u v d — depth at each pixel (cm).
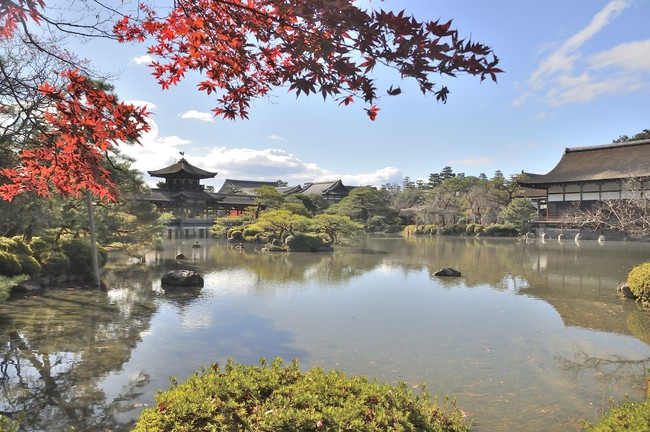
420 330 1155
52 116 362
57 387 762
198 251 3750
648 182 4297
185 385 386
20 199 1328
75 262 1988
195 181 6650
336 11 237
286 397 363
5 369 848
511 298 1612
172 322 1234
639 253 3262
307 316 1320
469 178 7944
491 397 714
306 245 3769
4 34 339
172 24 334
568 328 1175
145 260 2964
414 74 259
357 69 267
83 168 391
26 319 1254
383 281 2053
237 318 1290
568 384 772
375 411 357
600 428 388
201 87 376
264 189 5638
